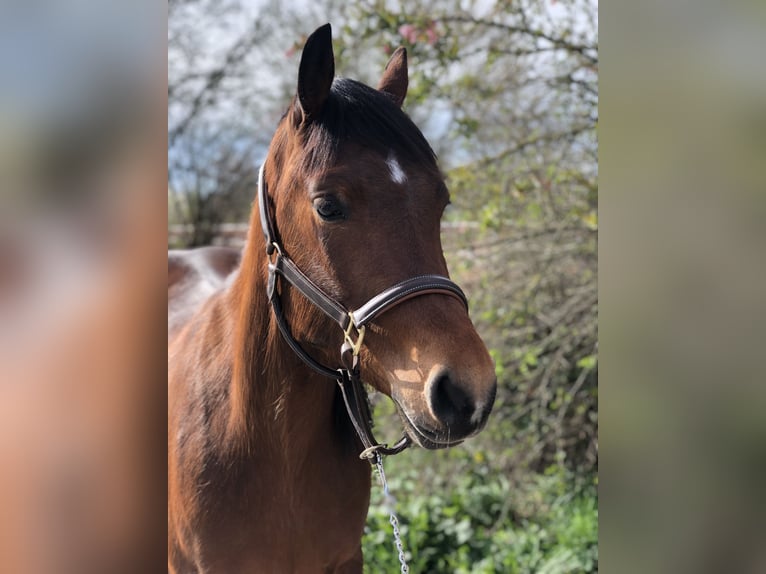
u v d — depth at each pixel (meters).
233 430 1.48
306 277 1.25
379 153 1.18
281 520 1.48
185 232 5.67
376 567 2.69
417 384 1.12
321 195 1.18
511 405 3.44
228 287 1.71
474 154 3.34
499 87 3.11
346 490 1.54
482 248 3.34
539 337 3.39
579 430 3.28
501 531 2.94
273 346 1.41
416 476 3.26
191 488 1.51
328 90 1.23
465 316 1.17
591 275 3.08
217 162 5.47
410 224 1.17
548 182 3.01
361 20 3.02
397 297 1.14
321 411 1.46
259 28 5.07
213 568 1.49
